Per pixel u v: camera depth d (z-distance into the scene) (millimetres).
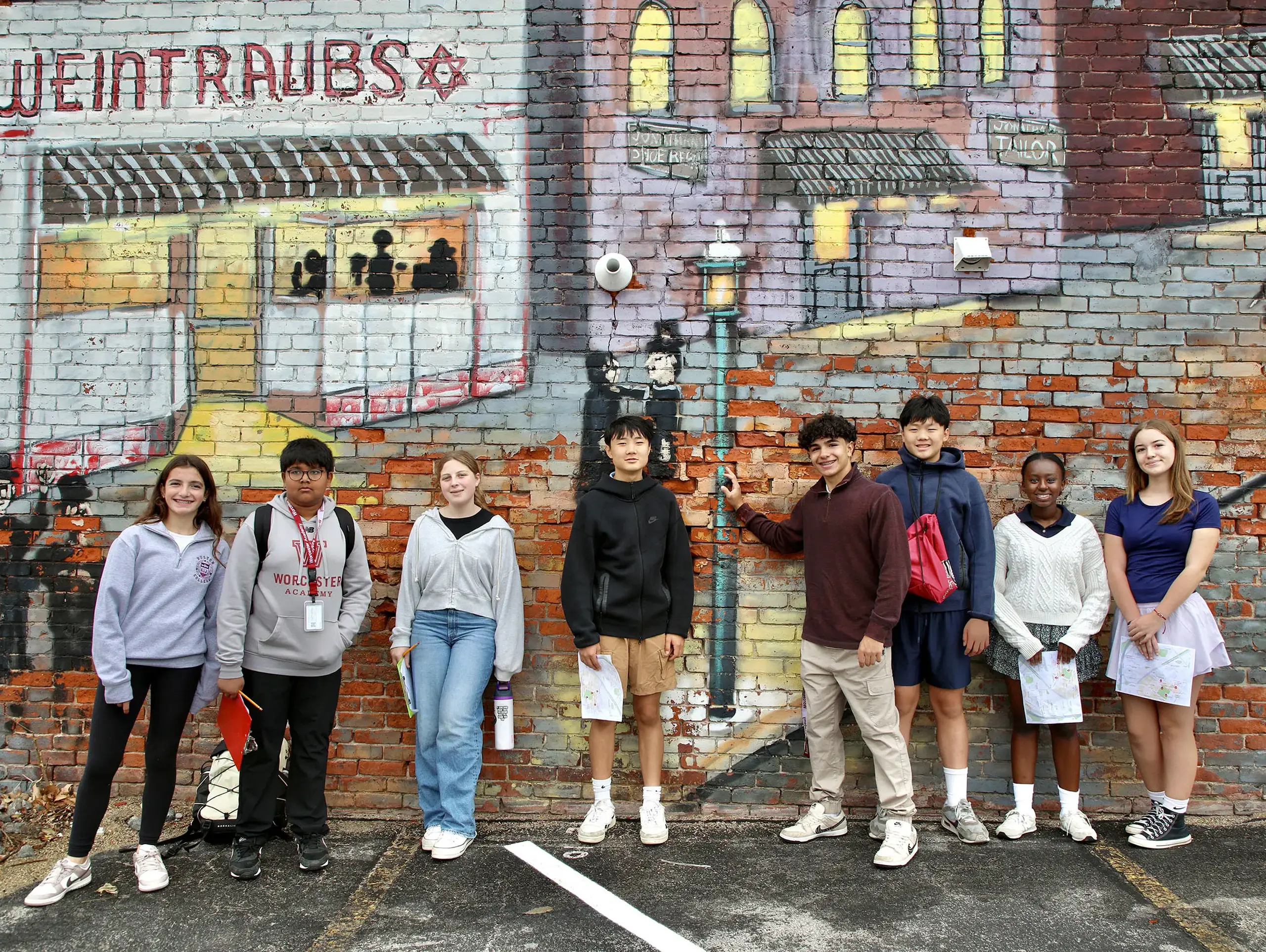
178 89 4293
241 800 3480
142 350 4285
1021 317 4156
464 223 4246
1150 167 4176
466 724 3641
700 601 4117
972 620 3658
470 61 4258
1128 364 4141
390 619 4168
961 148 4191
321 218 4281
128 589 3328
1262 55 4172
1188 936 3014
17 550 4258
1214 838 3773
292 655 3465
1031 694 3705
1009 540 3844
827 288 4176
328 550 3543
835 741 3785
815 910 3186
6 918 3176
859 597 3594
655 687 3791
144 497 4258
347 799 4129
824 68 4215
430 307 4234
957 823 3762
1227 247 4156
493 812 4094
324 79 4281
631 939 3014
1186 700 3592
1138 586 3709
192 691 3490
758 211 4191
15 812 4031
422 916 3174
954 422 4152
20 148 4324
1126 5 4191
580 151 4223
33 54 4324
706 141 4215
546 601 4141
